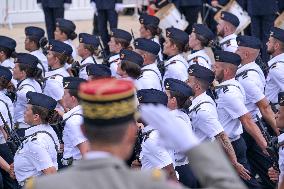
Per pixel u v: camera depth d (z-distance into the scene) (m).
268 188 27.09
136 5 61.00
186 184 23.17
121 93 9.49
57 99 29.75
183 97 22.73
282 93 22.53
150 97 22.59
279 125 22.30
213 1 48.50
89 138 9.56
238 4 43.12
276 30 29.95
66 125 22.94
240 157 25.75
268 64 30.44
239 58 26.08
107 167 9.26
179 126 9.41
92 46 33.28
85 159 9.41
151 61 30.14
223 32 35.62
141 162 21.27
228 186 9.12
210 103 23.97
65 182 9.19
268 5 44.50
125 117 9.53
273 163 23.28
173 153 21.66
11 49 33.22
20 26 59.41
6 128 25.44
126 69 27.92
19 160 21.92
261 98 27.22
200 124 23.69
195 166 9.32
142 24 36.91
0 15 58.84
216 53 26.19
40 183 9.22
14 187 25.22
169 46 31.69
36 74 29.61
